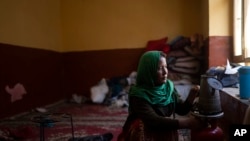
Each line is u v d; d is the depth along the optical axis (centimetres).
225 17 464
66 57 654
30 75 522
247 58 364
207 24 488
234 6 441
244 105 221
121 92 575
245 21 373
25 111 503
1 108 440
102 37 638
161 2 613
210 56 469
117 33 632
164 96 180
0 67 439
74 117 451
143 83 180
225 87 322
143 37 622
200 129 171
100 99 579
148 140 173
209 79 168
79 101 617
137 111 173
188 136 282
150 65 174
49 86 593
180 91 498
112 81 607
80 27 645
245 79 240
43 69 570
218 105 168
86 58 646
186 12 605
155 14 616
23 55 502
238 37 431
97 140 271
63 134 343
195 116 169
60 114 265
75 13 645
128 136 179
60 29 652
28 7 521
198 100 171
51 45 607
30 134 343
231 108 261
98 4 636
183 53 560
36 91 541
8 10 463
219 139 171
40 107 553
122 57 632
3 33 450
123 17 628
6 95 453
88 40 644
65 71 656
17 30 486
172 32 611
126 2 625
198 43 555
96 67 643
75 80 655
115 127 376
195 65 549
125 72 632
